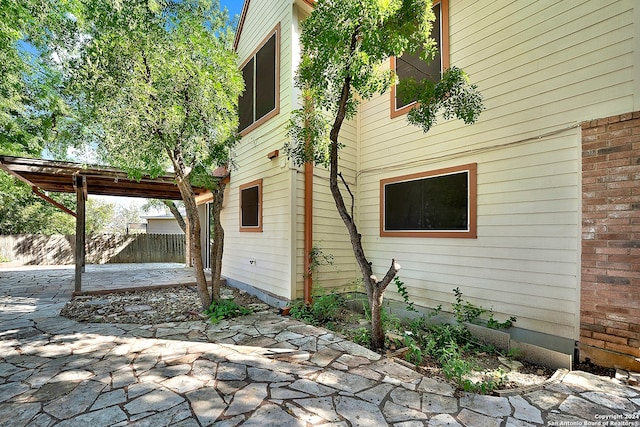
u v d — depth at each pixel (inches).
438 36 193.0
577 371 122.4
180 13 191.0
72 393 100.0
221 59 184.5
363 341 151.8
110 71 163.0
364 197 242.2
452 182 182.9
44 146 395.5
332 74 146.5
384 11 122.3
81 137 233.9
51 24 267.6
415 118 163.6
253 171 272.4
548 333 142.0
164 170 197.6
